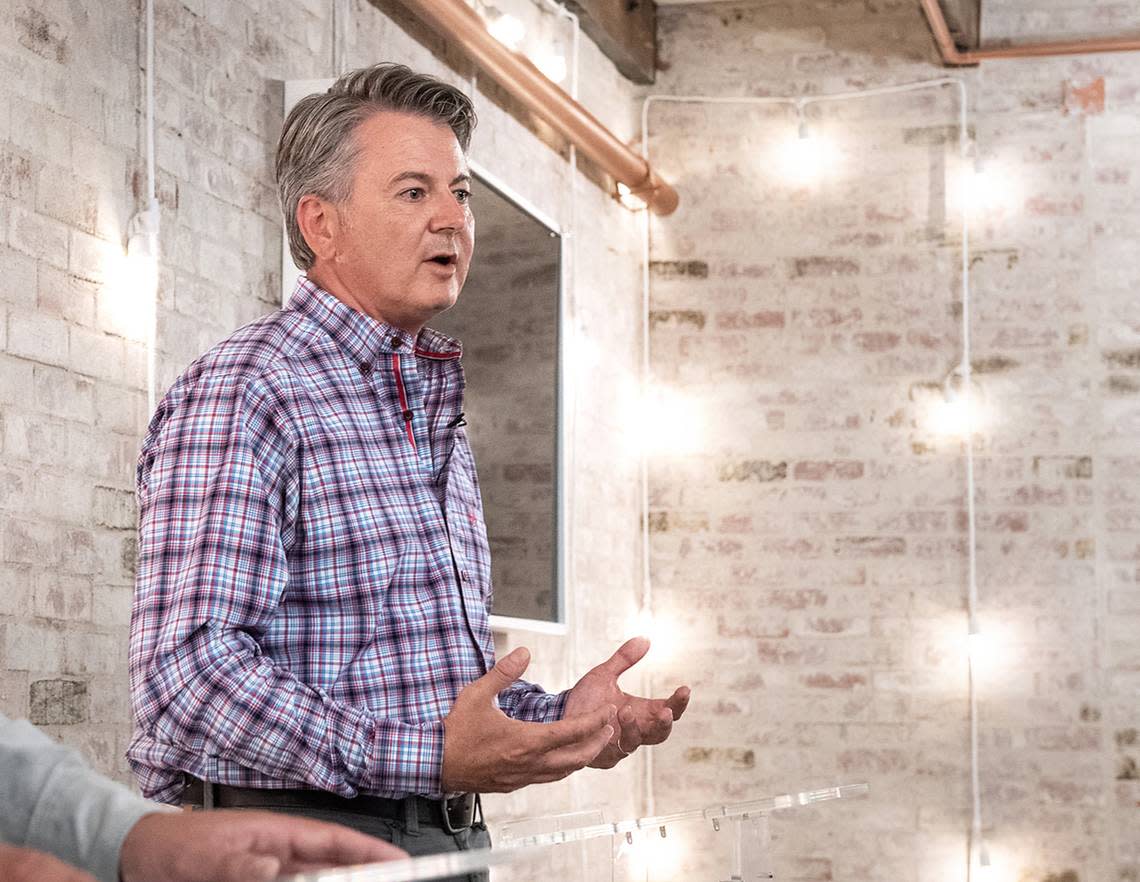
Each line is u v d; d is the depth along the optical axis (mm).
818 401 4773
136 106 2420
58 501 2188
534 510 3750
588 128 4219
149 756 1565
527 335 3746
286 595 1585
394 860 689
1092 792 4457
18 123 2145
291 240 1864
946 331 4711
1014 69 4742
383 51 3359
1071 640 4520
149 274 2408
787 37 4922
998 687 4555
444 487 1745
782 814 4645
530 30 4180
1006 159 4723
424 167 1798
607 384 4629
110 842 654
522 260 3734
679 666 4770
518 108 4094
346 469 1627
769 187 4883
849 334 4777
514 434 3645
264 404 1583
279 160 1886
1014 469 4613
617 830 1506
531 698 1827
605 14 4574
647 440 4871
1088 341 4609
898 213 4789
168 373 2480
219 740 1468
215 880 645
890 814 4578
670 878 2451
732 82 4938
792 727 4672
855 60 4871
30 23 2176
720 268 4879
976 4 4766
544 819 1713
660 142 4961
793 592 4727
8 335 2104
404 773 1477
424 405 1753
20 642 2098
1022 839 4480
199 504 1545
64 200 2234
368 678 1598
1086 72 4695
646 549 4820
